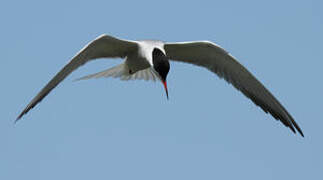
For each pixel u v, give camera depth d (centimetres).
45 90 1049
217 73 1238
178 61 1268
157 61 1170
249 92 1230
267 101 1223
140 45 1199
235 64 1184
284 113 1204
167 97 1147
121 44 1174
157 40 1242
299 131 1191
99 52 1164
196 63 1255
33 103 1039
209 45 1177
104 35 1097
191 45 1199
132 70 1280
